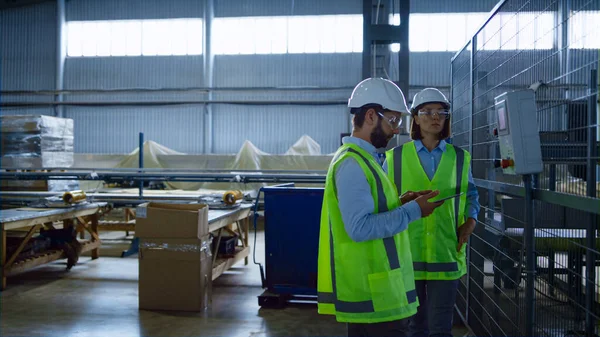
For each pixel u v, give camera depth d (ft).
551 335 8.54
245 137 48.88
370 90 6.18
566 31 7.16
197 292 14.47
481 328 11.64
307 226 14.85
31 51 50.88
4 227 16.20
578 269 8.50
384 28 18.13
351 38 47.85
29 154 25.75
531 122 6.95
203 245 14.66
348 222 5.65
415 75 47.06
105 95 49.98
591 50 6.53
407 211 5.89
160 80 49.65
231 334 12.75
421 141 9.52
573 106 7.10
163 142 49.47
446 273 9.06
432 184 9.21
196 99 49.16
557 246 8.88
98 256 22.18
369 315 5.86
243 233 21.86
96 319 13.82
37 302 15.44
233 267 20.72
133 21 49.93
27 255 18.34
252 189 34.99
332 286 6.12
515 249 11.05
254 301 15.75
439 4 46.57
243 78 48.80
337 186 5.83
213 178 20.02
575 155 7.16
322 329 13.21
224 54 48.96
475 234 12.02
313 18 48.19
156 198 22.20
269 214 15.05
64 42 50.52
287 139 48.52
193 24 49.39
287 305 15.25
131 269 20.10
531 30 8.42
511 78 9.04
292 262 14.96
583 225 8.77
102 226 25.26
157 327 13.17
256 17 48.57
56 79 50.29
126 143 49.88
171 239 14.39
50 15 50.62
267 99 48.55
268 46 48.62
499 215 11.02
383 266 5.93
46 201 19.52
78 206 19.72
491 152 10.77
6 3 50.62
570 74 7.06
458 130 14.17
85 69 50.49
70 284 17.69
